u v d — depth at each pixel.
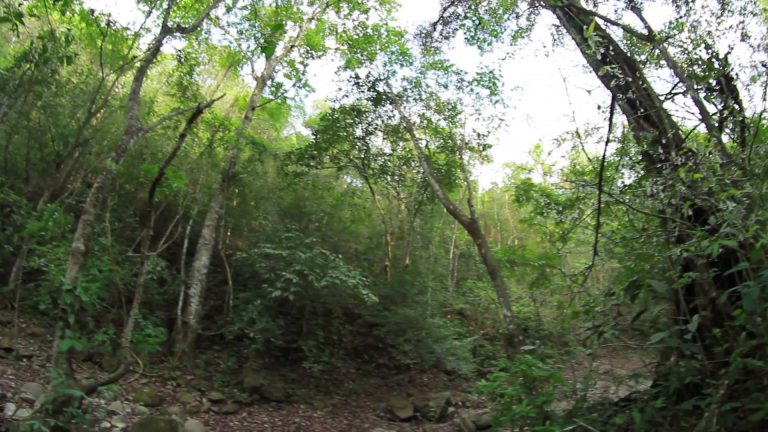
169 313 9.86
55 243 6.86
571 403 4.87
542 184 6.11
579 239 5.55
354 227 12.66
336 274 9.60
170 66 11.70
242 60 11.09
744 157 4.02
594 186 4.75
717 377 4.12
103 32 8.74
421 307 11.58
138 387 7.81
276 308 10.21
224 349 9.94
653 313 4.59
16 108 8.45
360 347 11.46
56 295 7.03
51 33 8.07
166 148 10.43
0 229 7.89
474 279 13.93
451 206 8.91
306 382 9.95
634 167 4.73
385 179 12.32
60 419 4.39
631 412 4.60
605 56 5.33
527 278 6.32
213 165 11.16
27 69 8.22
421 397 9.75
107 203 8.21
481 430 8.02
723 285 4.55
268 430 7.95
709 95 4.46
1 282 8.07
